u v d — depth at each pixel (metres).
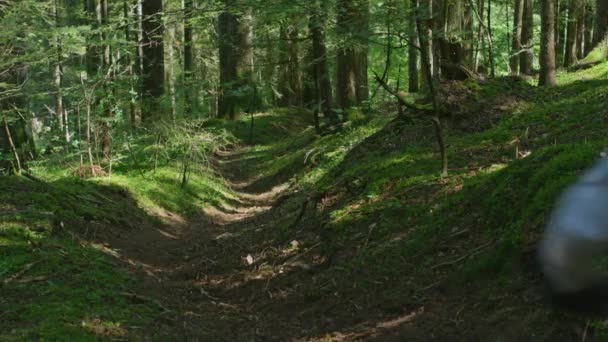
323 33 13.25
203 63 33.06
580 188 3.65
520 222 5.78
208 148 17.16
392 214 8.08
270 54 26.14
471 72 12.65
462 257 6.29
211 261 9.64
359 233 8.21
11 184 10.20
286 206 12.70
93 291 6.67
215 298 8.04
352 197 9.52
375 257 7.30
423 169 9.13
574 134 8.38
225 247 10.51
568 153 6.27
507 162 8.37
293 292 7.64
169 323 6.36
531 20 21.91
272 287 8.02
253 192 18.09
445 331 5.44
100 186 12.73
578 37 24.48
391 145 11.62
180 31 29.36
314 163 16.27
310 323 6.66
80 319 5.71
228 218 14.62
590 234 3.44
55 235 8.52
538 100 11.26
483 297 5.53
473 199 7.21
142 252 9.98
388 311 6.28
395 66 28.14
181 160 16.14
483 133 10.03
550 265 3.72
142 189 13.66
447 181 8.30
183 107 17.20
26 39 12.00
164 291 7.84
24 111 13.84
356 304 6.67
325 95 19.89
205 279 8.93
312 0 9.49
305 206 10.20
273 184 18.11
